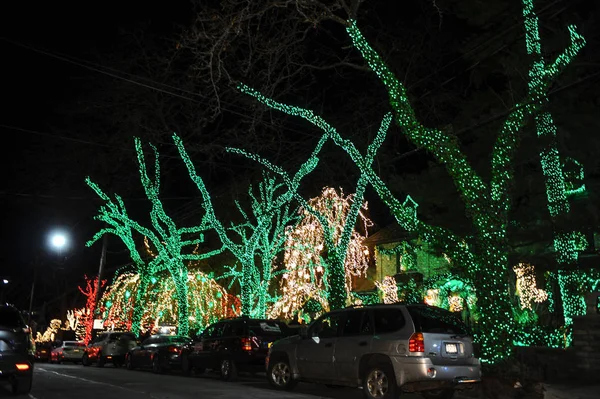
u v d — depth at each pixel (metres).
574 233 19.88
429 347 12.52
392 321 13.23
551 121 19.14
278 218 29.17
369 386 13.16
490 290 15.72
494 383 14.34
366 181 21.89
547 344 18.78
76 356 35.81
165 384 17.55
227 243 28.23
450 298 27.95
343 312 14.48
